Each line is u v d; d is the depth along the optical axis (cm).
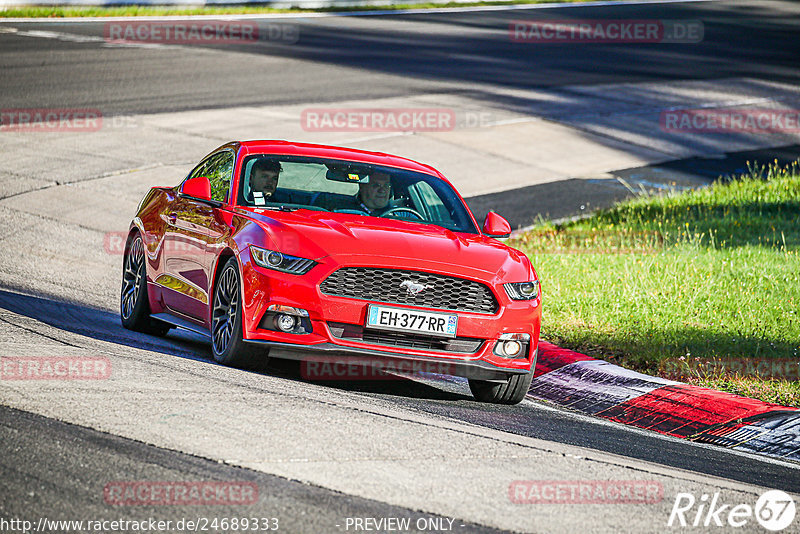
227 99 4241
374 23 7212
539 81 5412
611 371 1562
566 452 1105
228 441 966
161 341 1592
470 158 3728
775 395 1480
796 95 5550
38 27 5731
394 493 875
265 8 7244
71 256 2231
